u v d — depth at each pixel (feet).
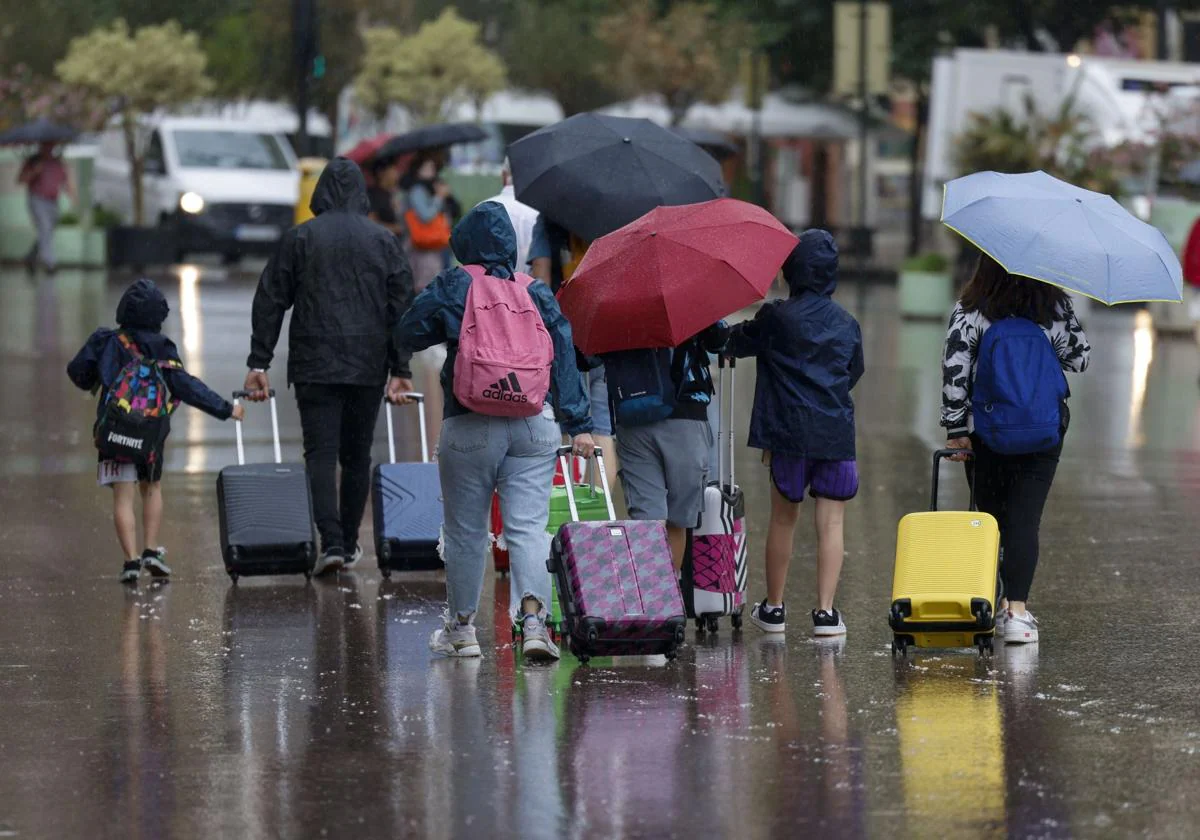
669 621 70.23
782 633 77.92
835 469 76.13
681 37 394.52
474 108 409.08
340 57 425.69
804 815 53.42
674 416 74.59
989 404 73.92
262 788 56.24
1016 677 69.72
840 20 255.09
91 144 386.52
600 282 72.54
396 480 91.76
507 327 68.18
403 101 402.31
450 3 450.71
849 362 75.41
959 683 68.85
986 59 273.33
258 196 303.27
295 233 90.12
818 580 77.77
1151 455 130.52
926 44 355.77
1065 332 74.95
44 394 157.38
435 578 91.04
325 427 91.40
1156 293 71.97
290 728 62.90
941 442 136.46
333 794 55.62
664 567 71.10
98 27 402.31
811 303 75.05
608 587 70.38
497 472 70.64
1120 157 248.32
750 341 75.66
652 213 75.15
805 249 74.95
